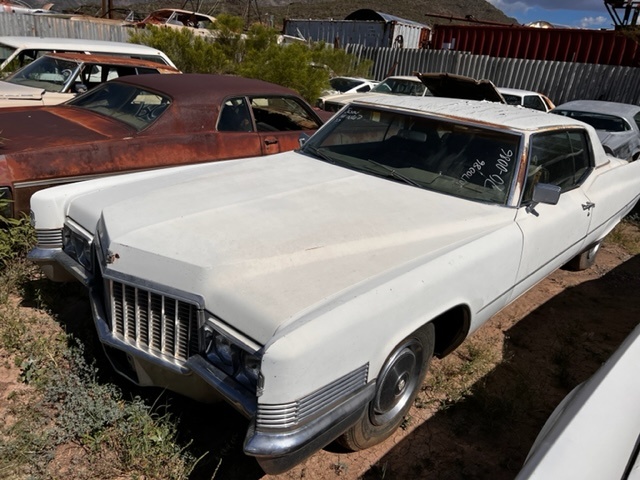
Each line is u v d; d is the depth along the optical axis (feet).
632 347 6.92
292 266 8.00
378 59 70.03
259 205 9.55
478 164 11.23
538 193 10.73
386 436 9.11
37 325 11.41
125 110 16.67
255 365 6.99
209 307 7.50
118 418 8.81
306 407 6.74
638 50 54.08
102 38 51.06
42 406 9.07
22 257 13.51
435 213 10.11
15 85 21.58
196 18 62.54
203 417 9.28
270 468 6.80
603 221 14.90
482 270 9.49
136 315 8.14
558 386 11.60
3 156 12.70
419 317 8.21
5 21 45.68
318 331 6.70
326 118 22.88
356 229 9.07
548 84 57.62
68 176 13.71
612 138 29.19
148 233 8.38
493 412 10.23
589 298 16.11
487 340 13.04
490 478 8.86
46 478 7.77
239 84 18.28
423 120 12.25
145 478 7.98
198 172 11.75
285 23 84.48
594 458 5.16
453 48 67.15
